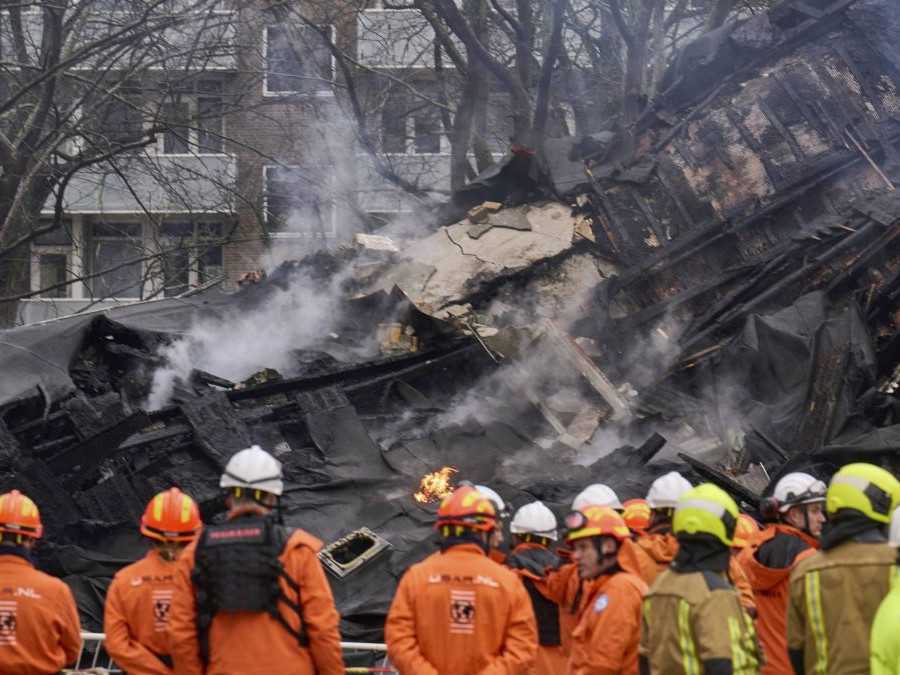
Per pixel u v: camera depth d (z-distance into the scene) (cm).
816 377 2623
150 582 1164
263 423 2497
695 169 3309
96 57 5159
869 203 3022
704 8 5703
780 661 1255
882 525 1018
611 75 5575
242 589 988
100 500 2212
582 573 1082
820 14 3412
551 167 3475
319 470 2384
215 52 5250
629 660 1041
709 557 972
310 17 5778
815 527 1295
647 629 982
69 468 2255
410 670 1053
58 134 4406
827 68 3347
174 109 5009
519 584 1085
